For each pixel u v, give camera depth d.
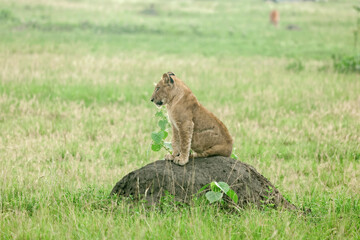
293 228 7.45
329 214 8.09
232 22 52.56
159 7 59.88
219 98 19.53
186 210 7.83
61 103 18.16
